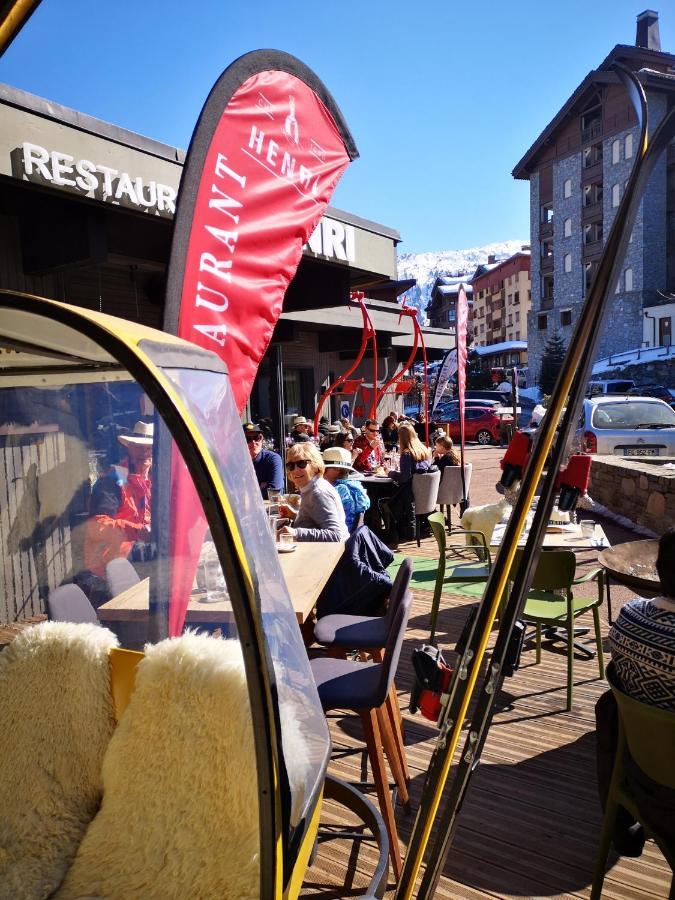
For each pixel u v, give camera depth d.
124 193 4.84
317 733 1.38
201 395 1.24
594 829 2.66
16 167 4.22
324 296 7.55
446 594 6.03
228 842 1.40
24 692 1.71
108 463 3.28
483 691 1.26
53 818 1.62
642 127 1.11
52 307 1.17
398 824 2.70
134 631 2.02
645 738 1.94
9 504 4.23
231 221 2.57
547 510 1.21
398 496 8.02
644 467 8.54
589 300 1.16
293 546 3.76
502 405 25.72
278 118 2.76
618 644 2.02
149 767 1.52
